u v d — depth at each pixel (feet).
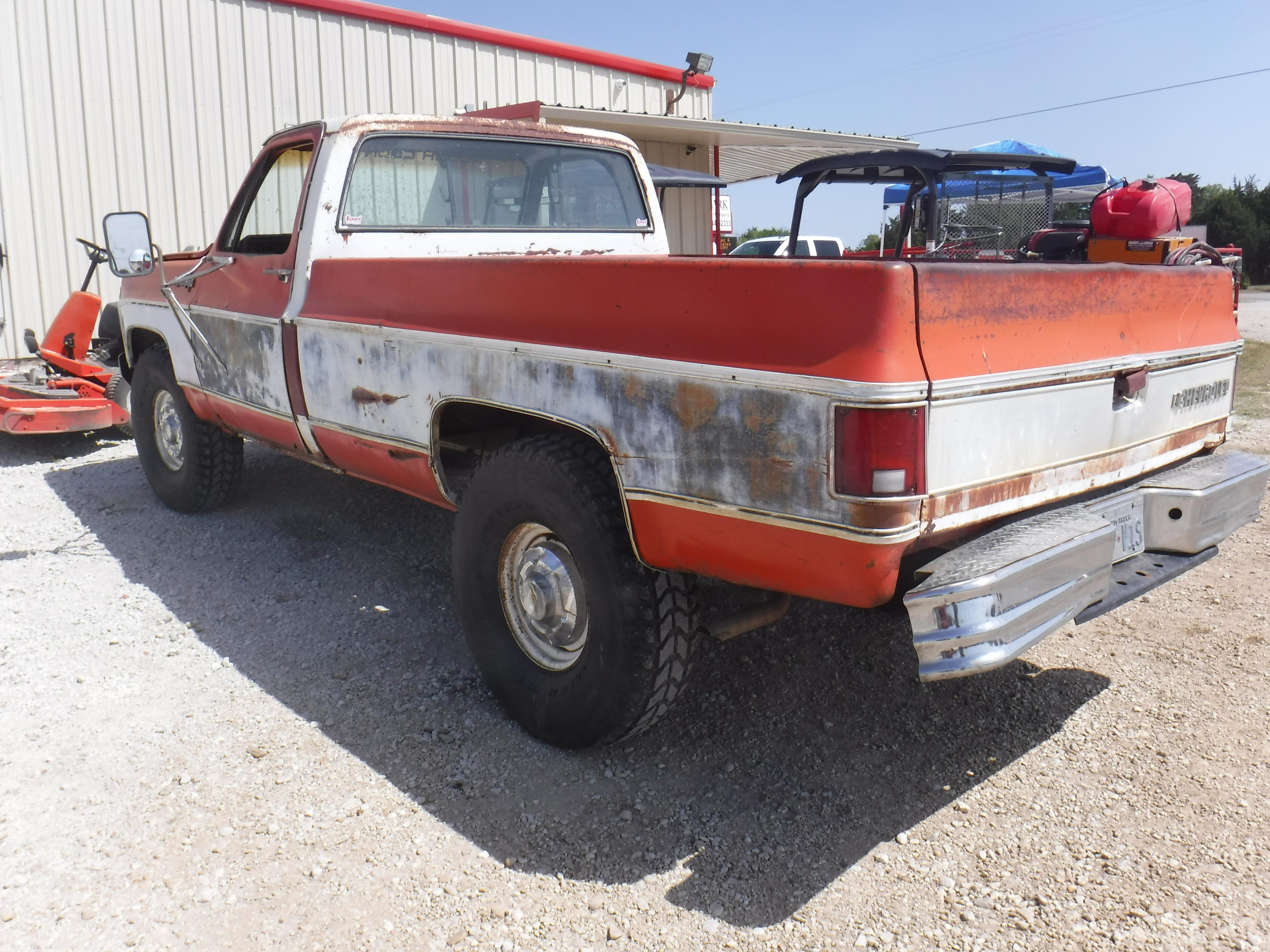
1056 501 8.46
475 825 8.45
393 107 37.06
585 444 9.06
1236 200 168.14
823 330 6.93
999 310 7.42
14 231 29.37
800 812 8.64
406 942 7.07
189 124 32.27
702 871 7.84
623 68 45.14
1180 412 9.94
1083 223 30.55
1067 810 8.56
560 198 14.39
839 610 13.09
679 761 9.49
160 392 16.88
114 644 12.03
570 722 9.21
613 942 7.06
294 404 12.71
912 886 7.61
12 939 7.05
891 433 6.68
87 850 8.07
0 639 12.13
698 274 7.69
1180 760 9.29
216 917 7.30
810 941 7.02
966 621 6.84
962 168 19.83
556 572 9.36
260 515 17.15
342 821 8.48
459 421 10.82
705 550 7.90
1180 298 9.71
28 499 18.40
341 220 12.31
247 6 33.01
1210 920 7.11
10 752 9.54
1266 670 11.10
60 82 29.71
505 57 40.52
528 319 9.14
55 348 23.54
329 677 11.19
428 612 13.08
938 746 9.72
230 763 9.39
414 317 10.49
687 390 7.70
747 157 51.47
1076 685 10.93
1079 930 7.04
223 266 14.12
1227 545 15.60
